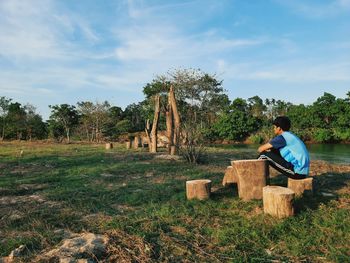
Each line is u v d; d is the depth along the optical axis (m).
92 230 4.81
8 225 5.17
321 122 43.81
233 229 4.68
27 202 6.52
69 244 4.12
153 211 5.61
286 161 6.09
